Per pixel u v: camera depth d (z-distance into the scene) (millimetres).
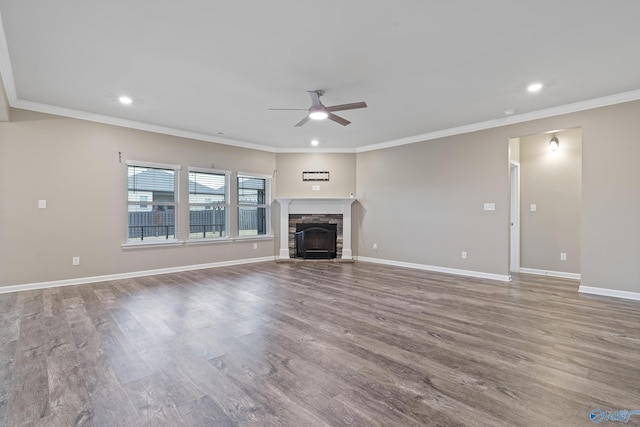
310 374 2156
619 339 2750
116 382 2047
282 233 7125
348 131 5852
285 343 2654
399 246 6492
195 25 2588
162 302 3805
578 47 2916
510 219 5633
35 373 2154
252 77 3561
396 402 1842
